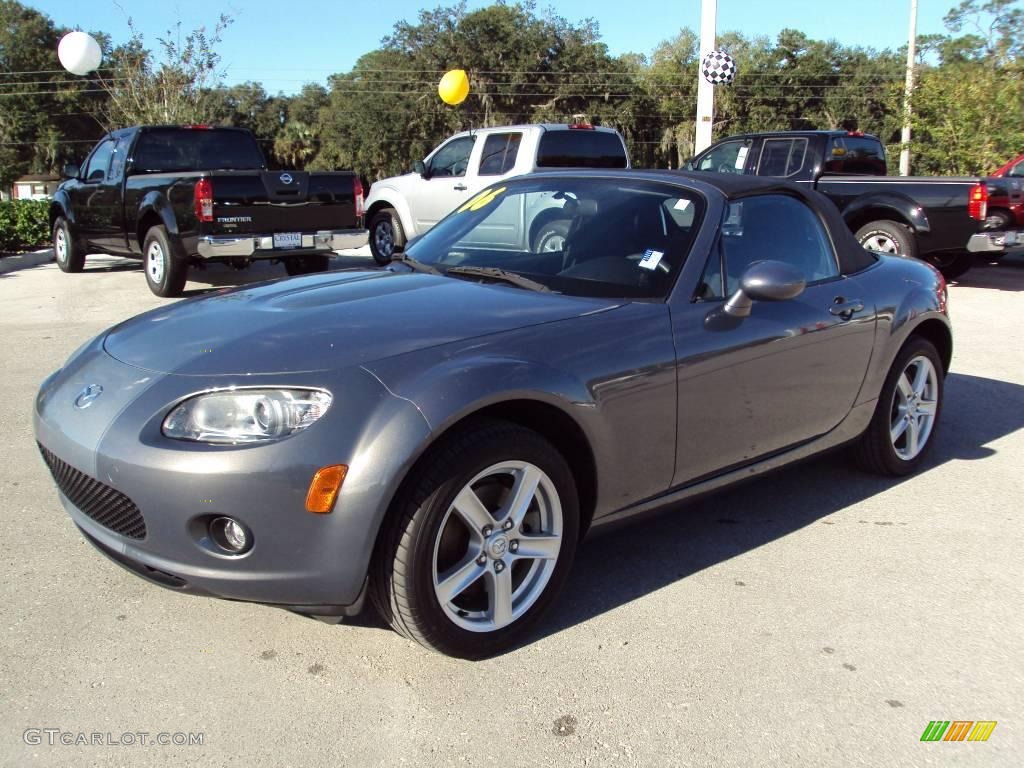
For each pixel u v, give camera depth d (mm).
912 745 2471
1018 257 14289
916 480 4559
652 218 3641
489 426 2709
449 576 2705
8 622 3016
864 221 10633
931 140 20562
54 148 59531
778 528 3930
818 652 2924
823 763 2391
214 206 9258
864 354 4094
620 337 3092
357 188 10414
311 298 3258
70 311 8969
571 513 2969
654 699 2652
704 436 3387
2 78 58344
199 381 2650
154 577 2699
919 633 3057
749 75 50281
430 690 2674
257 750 2395
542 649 2914
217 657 2834
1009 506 4211
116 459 2586
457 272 3670
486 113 49500
